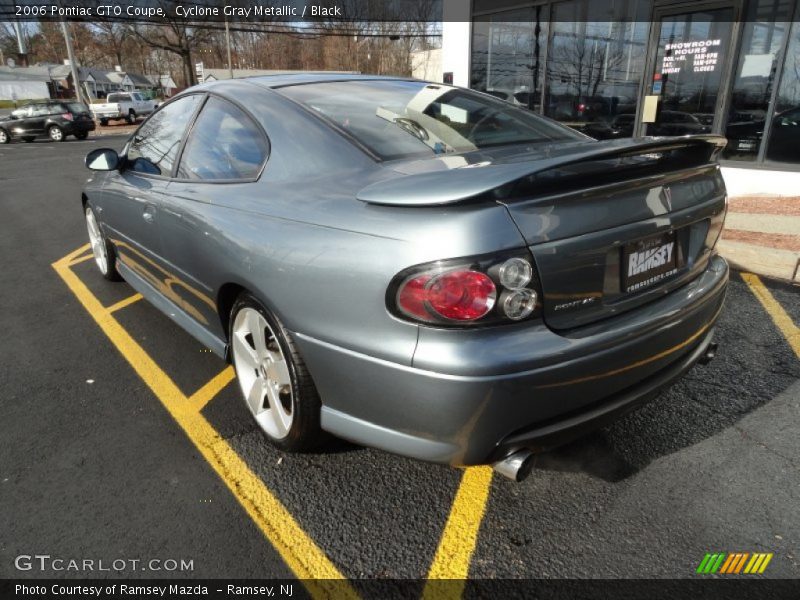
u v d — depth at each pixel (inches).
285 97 101.7
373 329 70.6
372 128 92.9
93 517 84.1
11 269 213.9
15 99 1936.5
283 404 94.0
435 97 110.6
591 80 362.9
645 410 109.1
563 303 69.7
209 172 107.8
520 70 402.9
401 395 70.1
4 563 76.0
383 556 77.3
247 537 80.5
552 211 68.5
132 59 2603.3
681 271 87.4
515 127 104.4
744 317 150.0
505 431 68.5
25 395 119.0
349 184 80.8
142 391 120.3
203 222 98.8
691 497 86.4
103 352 139.1
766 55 286.2
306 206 81.6
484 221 64.7
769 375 120.6
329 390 79.5
